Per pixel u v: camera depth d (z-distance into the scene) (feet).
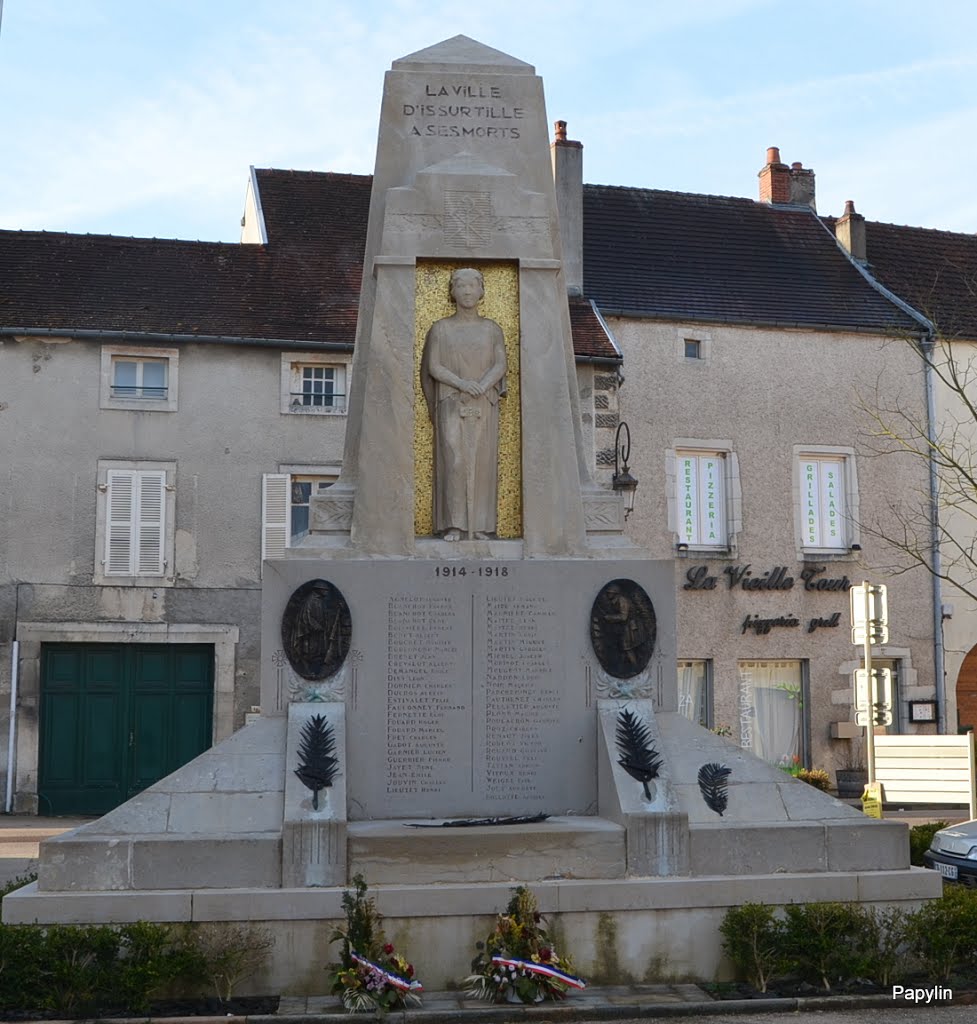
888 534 91.86
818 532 91.61
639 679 32.94
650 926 29.09
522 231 35.19
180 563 77.92
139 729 77.10
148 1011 26.25
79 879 28.43
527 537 33.73
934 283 94.73
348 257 87.56
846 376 92.43
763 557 89.66
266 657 32.12
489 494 34.19
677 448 88.94
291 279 84.64
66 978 25.95
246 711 77.71
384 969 26.66
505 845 29.35
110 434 77.92
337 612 32.32
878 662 92.12
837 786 89.15
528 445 34.14
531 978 27.14
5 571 75.97
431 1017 26.05
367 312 35.81
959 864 41.39
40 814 75.25
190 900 27.89
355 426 35.50
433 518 34.37
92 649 77.25
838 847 30.68
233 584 78.28
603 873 29.63
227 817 29.60
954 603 92.73
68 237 84.23
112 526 77.56
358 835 28.94
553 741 32.53
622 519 35.09
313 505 34.22
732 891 29.50
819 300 94.48
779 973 28.30
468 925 28.43
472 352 34.42
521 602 32.94
